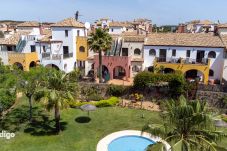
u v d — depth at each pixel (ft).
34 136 82.74
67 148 75.82
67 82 83.15
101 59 132.67
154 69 135.74
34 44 158.61
